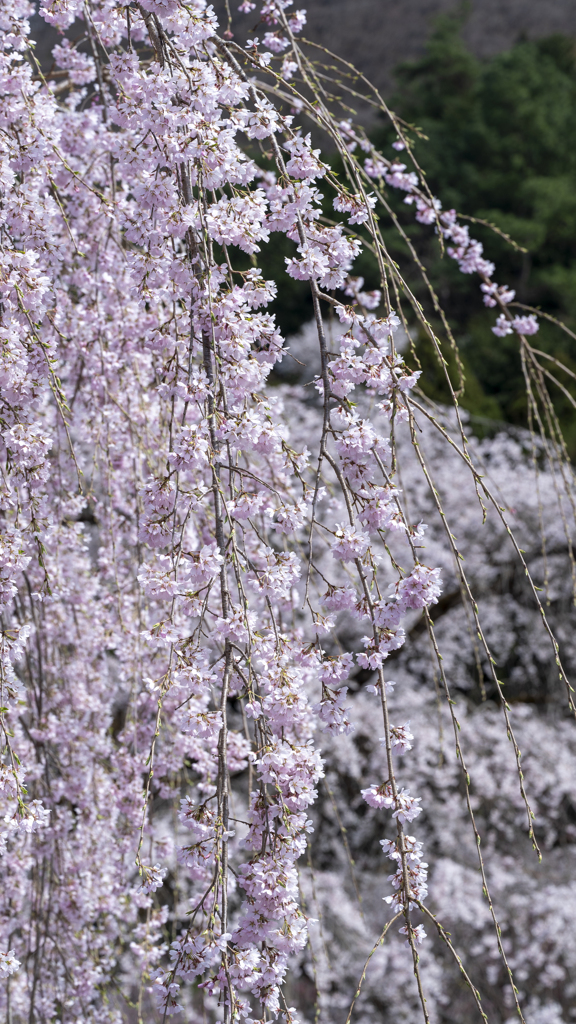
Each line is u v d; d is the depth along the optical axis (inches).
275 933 133.0
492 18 2020.2
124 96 141.4
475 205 1460.4
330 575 374.3
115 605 167.3
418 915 353.1
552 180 1451.8
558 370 754.2
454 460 481.4
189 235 137.3
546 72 1670.8
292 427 453.7
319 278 138.2
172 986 132.6
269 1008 133.1
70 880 162.4
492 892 368.2
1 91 140.3
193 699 152.9
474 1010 346.0
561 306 1391.5
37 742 162.1
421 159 1432.1
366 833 386.6
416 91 1589.6
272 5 153.6
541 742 417.4
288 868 133.4
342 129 161.8
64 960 163.3
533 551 473.4
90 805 163.8
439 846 390.6
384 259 141.7
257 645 135.3
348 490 135.6
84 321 157.8
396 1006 334.3
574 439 611.2
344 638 411.5
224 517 139.3
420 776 395.9
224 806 133.5
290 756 133.6
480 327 1179.3
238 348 135.2
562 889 364.2
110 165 160.1
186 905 217.0
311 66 156.8
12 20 141.8
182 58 139.4
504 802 402.6
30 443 138.8
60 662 167.3
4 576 137.2
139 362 160.4
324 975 311.6
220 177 136.9
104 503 168.9
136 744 165.9
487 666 470.9
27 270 137.8
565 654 467.2
